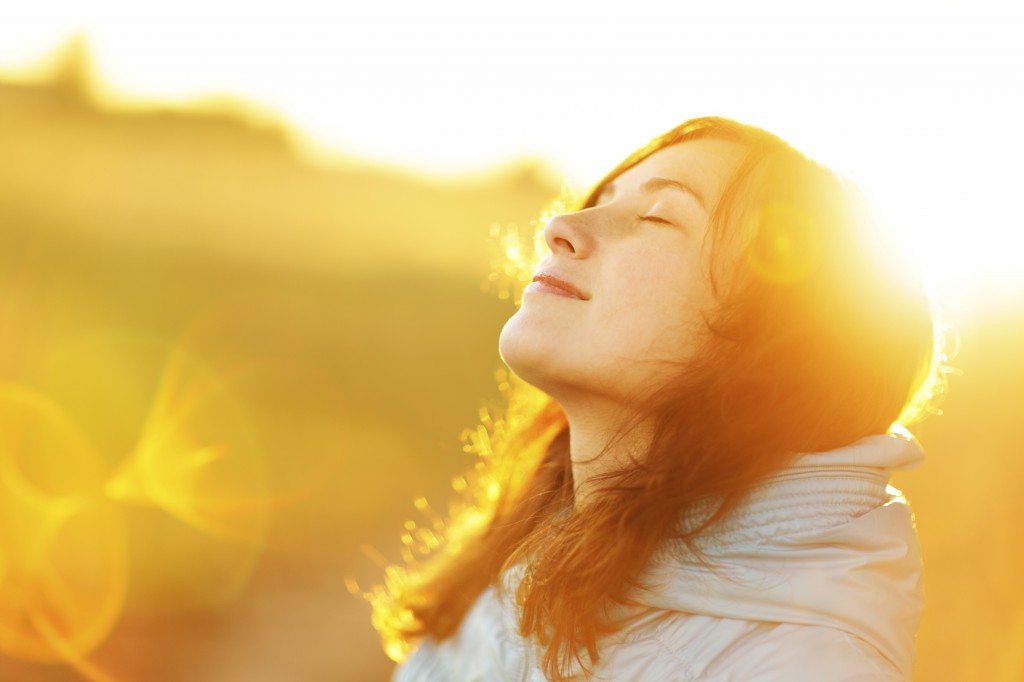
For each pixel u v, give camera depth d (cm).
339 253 1566
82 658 377
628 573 119
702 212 132
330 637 440
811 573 109
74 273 1184
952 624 276
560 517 138
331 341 1134
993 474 294
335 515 619
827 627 106
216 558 512
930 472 315
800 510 115
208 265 1359
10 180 1527
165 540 520
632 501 123
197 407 836
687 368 127
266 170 2023
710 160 136
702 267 130
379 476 722
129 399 811
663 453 125
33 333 940
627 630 119
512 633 137
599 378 129
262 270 1391
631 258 131
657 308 128
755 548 114
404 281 1456
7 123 1877
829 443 123
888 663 106
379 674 411
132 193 1636
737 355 124
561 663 124
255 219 1662
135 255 1302
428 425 904
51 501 563
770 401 122
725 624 112
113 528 531
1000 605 272
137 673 369
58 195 1527
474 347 1217
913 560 116
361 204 1897
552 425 171
